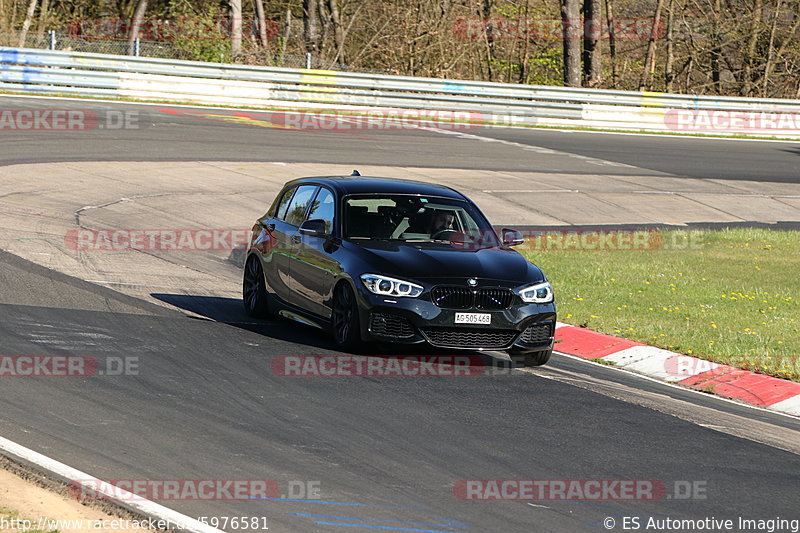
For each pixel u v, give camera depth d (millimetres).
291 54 99812
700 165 76438
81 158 56094
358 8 109875
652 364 27703
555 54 125625
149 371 22250
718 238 53000
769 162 80688
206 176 55938
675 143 86188
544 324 25500
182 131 67125
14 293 29078
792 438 21234
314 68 91812
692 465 18500
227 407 19984
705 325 32781
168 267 36188
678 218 59656
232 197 52188
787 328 32938
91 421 18469
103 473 15828
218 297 32219
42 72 73438
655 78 123688
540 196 60562
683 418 21969
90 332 25531
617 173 70125
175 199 50125
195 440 17844
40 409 18953
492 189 60656
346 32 108562
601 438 19766
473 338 24656
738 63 123875
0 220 40469
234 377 22297
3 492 14539
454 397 21953
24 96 72625
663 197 64375
